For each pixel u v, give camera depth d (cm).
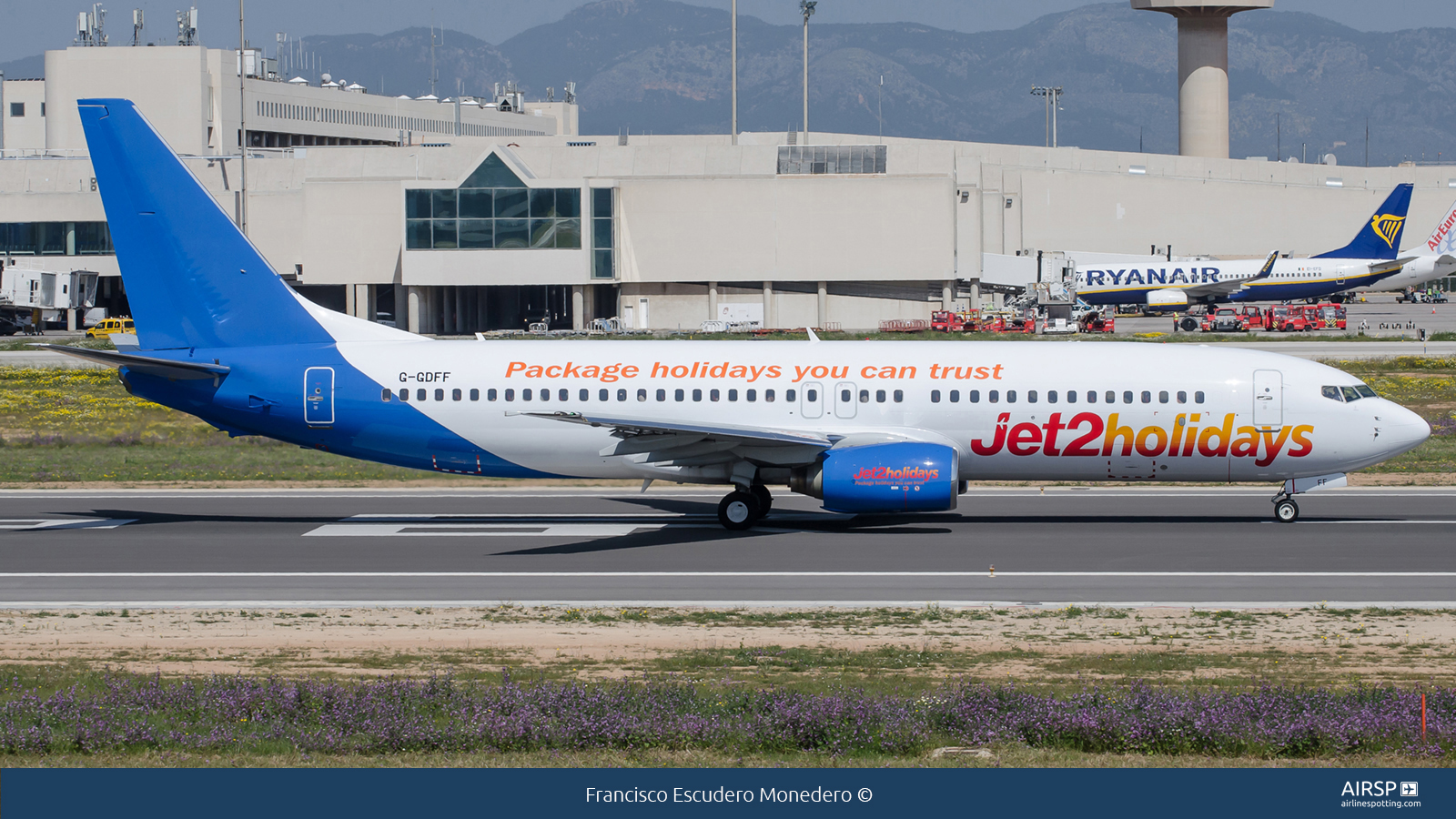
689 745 5850
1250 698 6131
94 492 14325
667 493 14012
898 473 11106
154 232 11969
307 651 7625
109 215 11950
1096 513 12594
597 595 9181
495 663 7331
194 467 16250
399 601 9025
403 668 7225
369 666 7275
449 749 5791
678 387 11869
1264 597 9019
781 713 5969
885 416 11775
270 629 8188
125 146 11869
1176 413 11656
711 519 12394
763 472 11850
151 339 12112
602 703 6125
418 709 6109
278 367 11981
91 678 6925
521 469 12131
